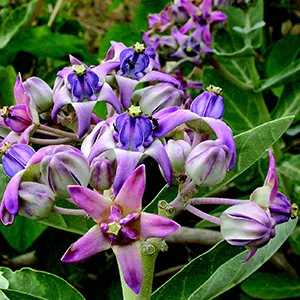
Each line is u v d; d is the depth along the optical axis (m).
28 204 0.21
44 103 0.25
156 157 0.21
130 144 0.21
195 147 0.21
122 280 0.23
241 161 0.26
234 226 0.21
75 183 0.20
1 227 0.33
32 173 0.21
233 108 0.42
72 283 0.36
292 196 0.38
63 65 0.42
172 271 0.37
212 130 0.22
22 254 0.37
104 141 0.21
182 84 0.38
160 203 0.22
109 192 0.21
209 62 0.38
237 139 0.25
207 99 0.22
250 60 0.39
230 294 0.37
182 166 0.22
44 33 0.41
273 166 0.21
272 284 0.35
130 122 0.21
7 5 0.45
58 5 0.44
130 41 0.44
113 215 0.19
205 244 0.34
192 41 0.37
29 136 0.24
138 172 0.19
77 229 0.27
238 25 0.41
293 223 0.26
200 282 0.26
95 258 0.36
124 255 0.19
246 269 0.24
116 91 0.25
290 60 0.42
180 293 0.26
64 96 0.23
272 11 0.46
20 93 0.25
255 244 0.21
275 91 0.46
